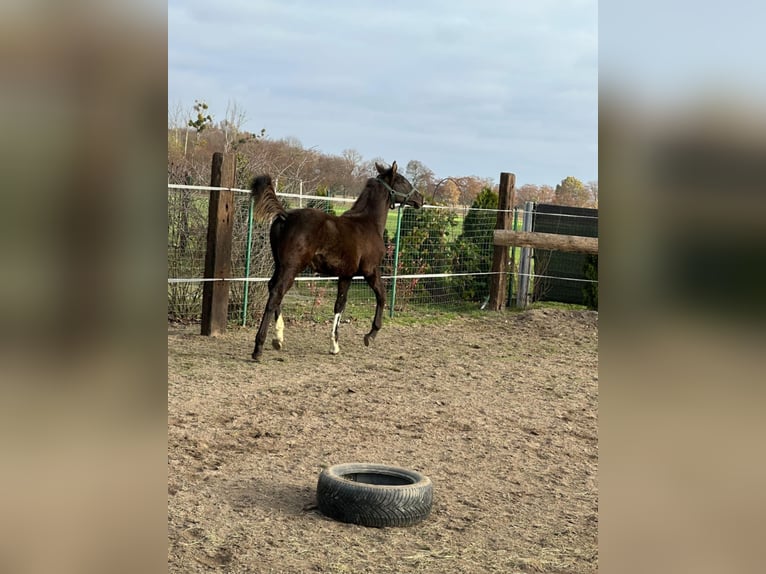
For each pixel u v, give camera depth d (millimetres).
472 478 4512
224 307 8719
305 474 4387
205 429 5113
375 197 8367
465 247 12820
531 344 9906
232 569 3010
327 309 11023
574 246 11922
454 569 3166
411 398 6469
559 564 3279
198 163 9695
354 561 3193
